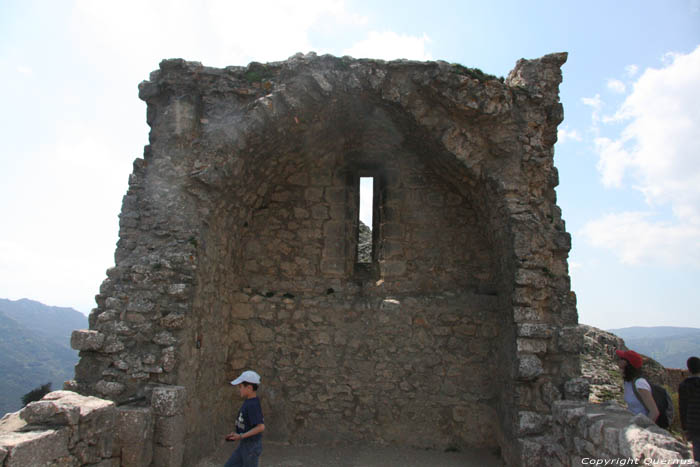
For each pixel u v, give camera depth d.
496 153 6.73
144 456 4.95
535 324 6.11
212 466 6.20
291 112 6.81
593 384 9.26
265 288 8.02
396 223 8.08
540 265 6.31
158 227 6.33
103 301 6.04
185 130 6.62
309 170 8.35
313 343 7.73
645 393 4.38
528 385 6.06
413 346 7.53
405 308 7.64
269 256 8.12
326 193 8.29
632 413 4.21
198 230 6.29
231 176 6.70
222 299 7.30
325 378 7.61
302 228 8.20
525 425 5.86
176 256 6.06
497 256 7.20
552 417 5.55
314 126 7.36
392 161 8.27
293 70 6.77
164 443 5.15
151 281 5.93
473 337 7.43
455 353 7.43
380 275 8.04
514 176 6.65
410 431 7.31
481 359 7.35
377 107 7.12
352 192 8.34
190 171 6.50
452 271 7.82
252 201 7.96
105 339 5.66
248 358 7.72
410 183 8.16
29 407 3.96
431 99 6.78
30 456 3.53
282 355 7.72
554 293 6.50
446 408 7.30
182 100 6.68
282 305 7.87
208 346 6.72
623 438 3.50
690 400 4.39
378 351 7.59
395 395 7.44
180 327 5.74
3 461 3.29
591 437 4.01
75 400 4.45
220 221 6.97
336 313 7.79
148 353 5.60
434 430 7.27
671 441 3.21
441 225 7.98
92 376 5.60
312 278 8.05
